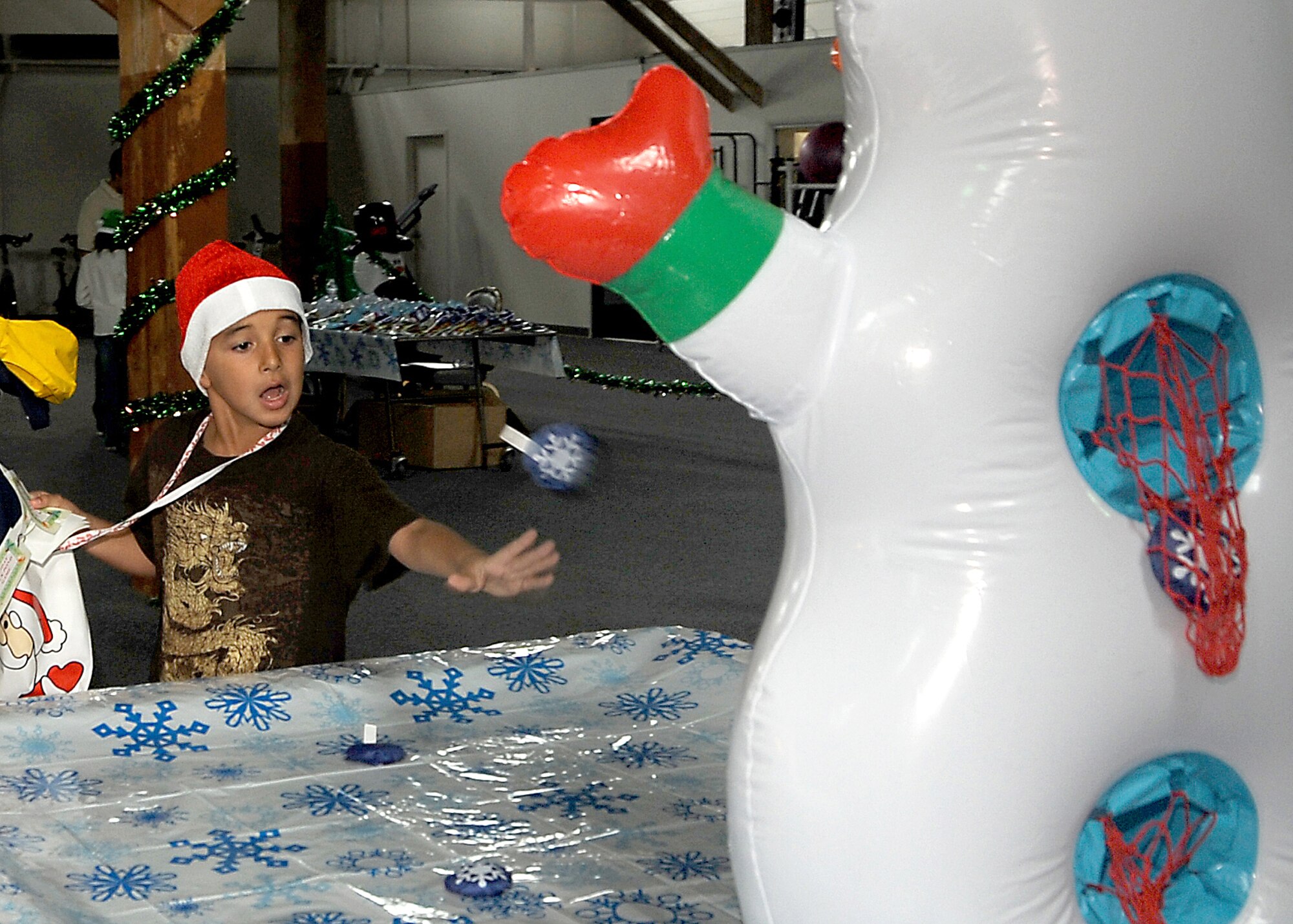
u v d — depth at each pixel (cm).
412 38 1872
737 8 1720
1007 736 122
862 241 128
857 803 124
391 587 546
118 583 555
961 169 125
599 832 169
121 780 182
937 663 123
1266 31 128
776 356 126
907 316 125
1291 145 130
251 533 221
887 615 126
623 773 190
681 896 151
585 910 148
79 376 1259
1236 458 135
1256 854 138
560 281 1634
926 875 123
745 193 127
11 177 1736
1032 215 123
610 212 122
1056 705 123
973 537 124
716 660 231
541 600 532
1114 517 127
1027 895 124
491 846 164
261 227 1684
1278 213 130
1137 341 131
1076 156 123
